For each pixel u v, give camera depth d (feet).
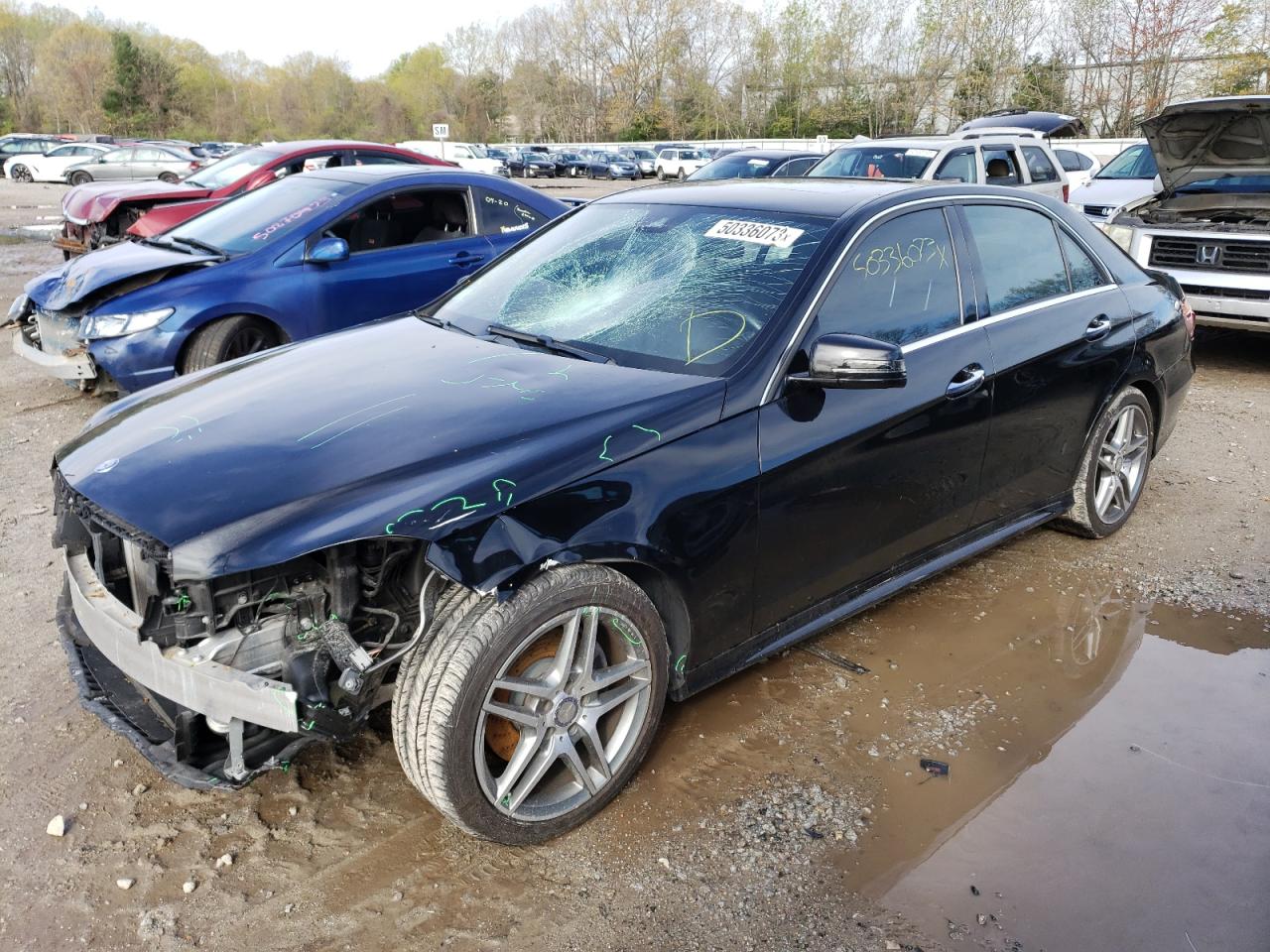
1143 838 8.58
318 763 9.43
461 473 7.70
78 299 18.43
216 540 7.14
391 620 8.12
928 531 11.37
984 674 11.17
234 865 8.13
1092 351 13.02
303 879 7.98
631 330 10.10
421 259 21.79
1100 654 11.65
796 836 8.56
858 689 10.82
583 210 13.03
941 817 8.82
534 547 7.62
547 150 155.02
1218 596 13.04
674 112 216.13
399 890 7.88
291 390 9.48
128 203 30.27
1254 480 17.29
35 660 11.12
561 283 11.40
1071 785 9.27
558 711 8.16
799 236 10.42
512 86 261.65
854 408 9.88
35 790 8.99
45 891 7.82
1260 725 10.26
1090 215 33.83
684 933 7.49
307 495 7.50
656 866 8.20
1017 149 36.06
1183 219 25.72
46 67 263.29
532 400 8.77
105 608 8.23
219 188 30.73
